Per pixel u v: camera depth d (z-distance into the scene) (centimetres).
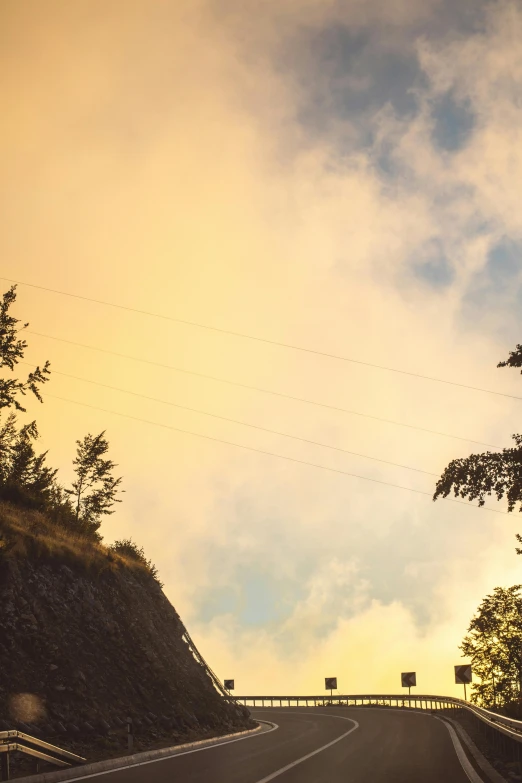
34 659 2377
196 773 1700
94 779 1602
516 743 1822
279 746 2445
